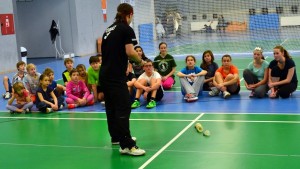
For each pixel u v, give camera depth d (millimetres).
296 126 5469
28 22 17500
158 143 5000
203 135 5246
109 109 4883
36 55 17656
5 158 4715
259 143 4809
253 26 23875
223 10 24250
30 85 7855
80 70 7883
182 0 22797
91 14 18594
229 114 6352
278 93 7402
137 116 6500
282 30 23281
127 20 4605
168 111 6777
